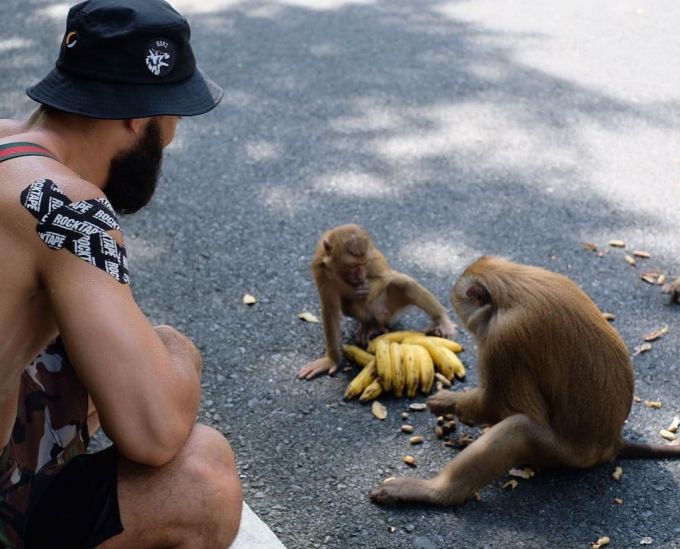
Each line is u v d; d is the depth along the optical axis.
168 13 2.62
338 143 7.20
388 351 4.54
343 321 5.33
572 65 8.59
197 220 6.11
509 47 9.05
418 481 3.81
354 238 4.76
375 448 4.16
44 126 2.61
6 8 10.57
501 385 3.92
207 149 7.14
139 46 2.55
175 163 6.93
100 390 2.40
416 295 5.00
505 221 6.02
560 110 7.66
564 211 6.14
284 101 7.96
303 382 4.63
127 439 2.43
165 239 5.88
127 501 2.64
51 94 2.55
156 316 5.11
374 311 4.99
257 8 10.34
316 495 3.88
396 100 7.93
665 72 8.38
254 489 3.91
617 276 5.39
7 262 2.37
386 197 6.38
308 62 8.78
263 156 7.02
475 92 8.05
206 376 4.64
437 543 3.60
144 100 2.56
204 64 8.77
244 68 8.66
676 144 7.05
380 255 5.09
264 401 4.48
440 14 10.05
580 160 6.83
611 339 3.87
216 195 6.44
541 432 3.83
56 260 2.38
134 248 5.79
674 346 4.75
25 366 2.53
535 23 9.70
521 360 3.83
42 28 9.90
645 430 4.21
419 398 4.49
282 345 4.91
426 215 6.12
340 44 9.22
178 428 2.50
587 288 5.27
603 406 3.82
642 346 4.75
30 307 2.45
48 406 2.86
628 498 3.83
